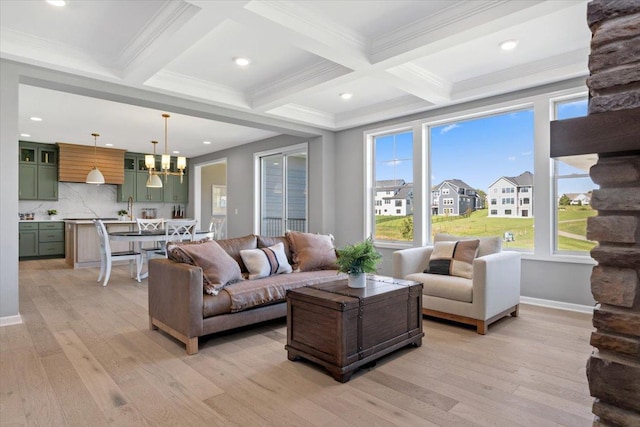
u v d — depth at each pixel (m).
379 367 2.56
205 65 3.87
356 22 3.05
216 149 8.39
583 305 3.79
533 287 4.12
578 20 2.96
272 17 2.68
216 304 2.92
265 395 2.18
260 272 3.60
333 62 3.73
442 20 2.90
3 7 2.76
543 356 2.72
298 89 4.12
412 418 1.93
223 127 6.25
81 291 4.87
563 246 3.99
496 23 2.69
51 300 4.39
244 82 4.36
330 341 2.43
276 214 7.15
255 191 7.45
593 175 0.92
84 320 3.60
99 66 3.61
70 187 8.37
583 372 2.45
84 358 2.70
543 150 4.00
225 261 3.28
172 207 9.84
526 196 4.29
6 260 3.38
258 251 3.74
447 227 4.95
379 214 5.71
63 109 5.16
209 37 3.25
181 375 2.44
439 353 2.80
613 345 0.88
